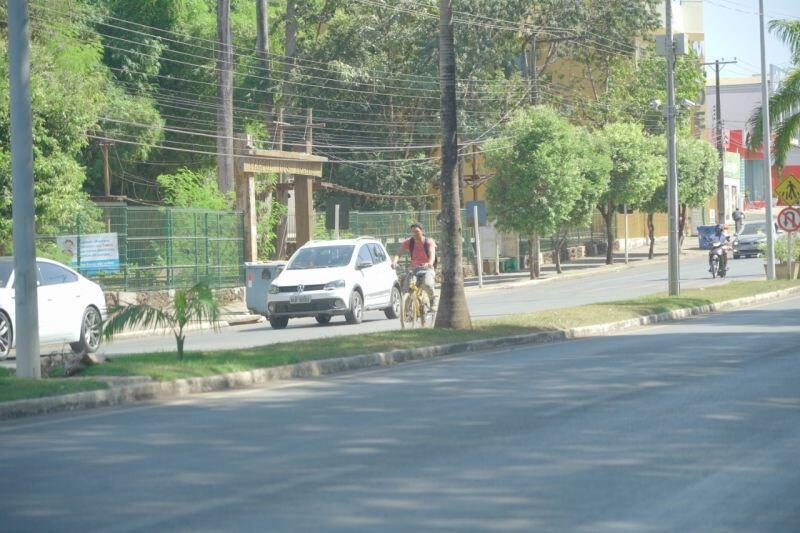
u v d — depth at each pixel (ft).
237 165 157.69
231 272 153.58
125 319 59.72
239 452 36.88
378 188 225.15
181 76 217.97
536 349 73.20
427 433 40.11
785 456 35.45
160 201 208.64
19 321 53.98
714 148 295.28
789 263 151.94
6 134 113.09
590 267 231.50
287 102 225.97
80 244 125.90
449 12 80.59
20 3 53.36
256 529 26.61
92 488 31.48
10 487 31.73
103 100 138.51
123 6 209.05
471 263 215.31
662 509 28.50
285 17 233.55
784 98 157.79
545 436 39.19
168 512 28.45
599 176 208.44
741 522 27.27
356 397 50.49
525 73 231.30
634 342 75.87
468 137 220.43
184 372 55.01
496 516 27.71
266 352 64.28
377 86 224.74
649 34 285.64
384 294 112.78
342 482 31.91
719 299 114.62
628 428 40.73
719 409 45.11
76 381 50.96
